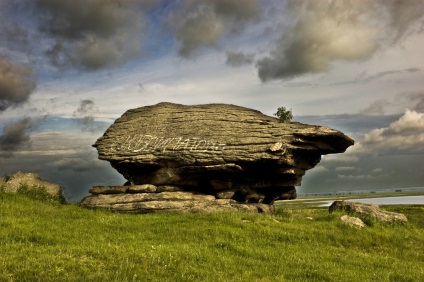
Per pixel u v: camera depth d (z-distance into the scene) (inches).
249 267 634.8
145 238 780.6
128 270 532.4
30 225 806.5
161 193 1111.0
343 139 1135.6
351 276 624.1
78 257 578.6
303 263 678.5
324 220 1029.2
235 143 1113.4
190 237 800.3
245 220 957.8
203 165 1107.9
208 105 1312.7
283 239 843.4
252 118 1205.7
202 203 1095.0
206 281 526.0
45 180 1257.4
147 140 1203.2
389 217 1088.2
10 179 1213.1
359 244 872.3
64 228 821.2
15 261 542.0
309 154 1203.9
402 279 637.3
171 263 583.5
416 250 871.7
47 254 583.5
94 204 1119.0
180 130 1205.1
